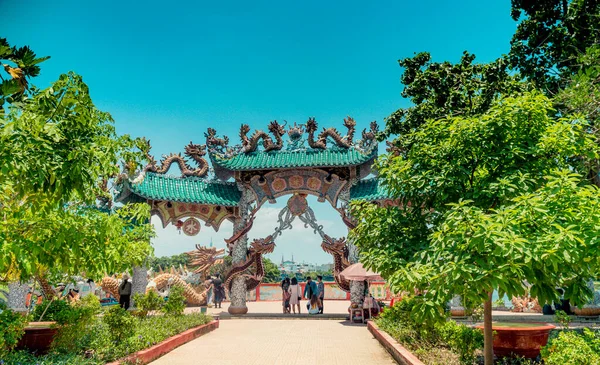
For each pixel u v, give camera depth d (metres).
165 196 19.11
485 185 6.00
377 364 9.31
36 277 8.95
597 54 9.28
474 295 4.79
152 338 10.24
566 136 5.83
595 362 5.20
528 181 5.73
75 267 6.25
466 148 6.25
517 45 14.71
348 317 19.84
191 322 13.87
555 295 5.02
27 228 5.34
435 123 6.88
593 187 4.87
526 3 15.34
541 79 14.05
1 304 7.26
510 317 16.05
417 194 6.92
